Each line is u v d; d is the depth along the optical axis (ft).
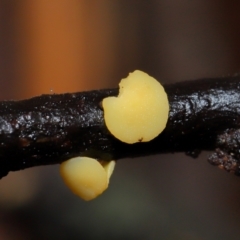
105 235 0.34
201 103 0.17
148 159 0.42
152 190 0.41
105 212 0.35
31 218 0.35
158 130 0.17
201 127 0.17
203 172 0.42
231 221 0.39
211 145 0.17
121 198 0.37
